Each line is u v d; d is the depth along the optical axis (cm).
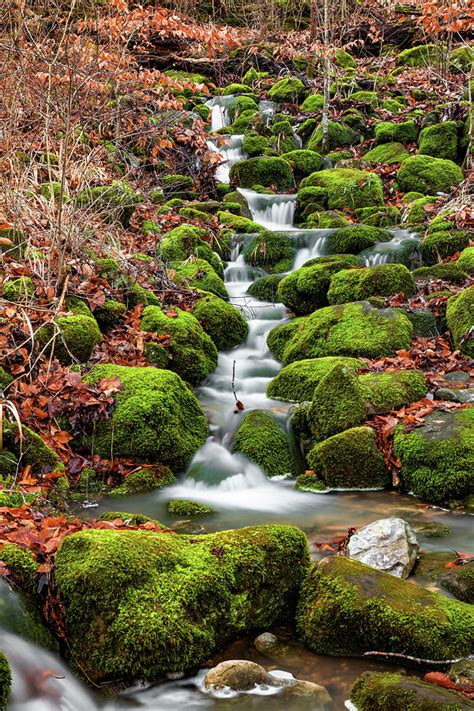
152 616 285
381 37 1911
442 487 468
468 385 588
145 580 296
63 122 717
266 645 311
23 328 539
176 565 309
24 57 743
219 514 457
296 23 2114
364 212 1078
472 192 1048
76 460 495
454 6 1159
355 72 1708
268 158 1242
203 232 955
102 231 743
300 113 1537
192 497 493
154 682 281
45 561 319
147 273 764
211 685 278
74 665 283
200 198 1149
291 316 815
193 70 1717
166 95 1004
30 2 874
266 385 666
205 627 300
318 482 512
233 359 735
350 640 304
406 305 721
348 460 505
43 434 492
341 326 686
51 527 354
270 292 871
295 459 552
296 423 569
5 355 514
